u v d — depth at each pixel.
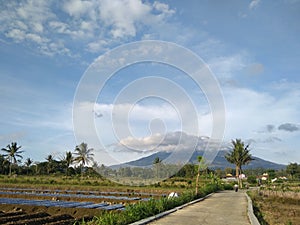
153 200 11.82
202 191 24.02
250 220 9.89
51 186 37.16
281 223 12.06
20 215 13.57
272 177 63.66
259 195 27.62
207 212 12.05
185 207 13.95
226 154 47.94
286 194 27.97
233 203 16.81
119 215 8.93
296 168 71.25
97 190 34.81
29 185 38.22
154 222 9.12
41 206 17.69
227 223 9.28
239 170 47.34
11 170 57.44
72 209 17.11
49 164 58.88
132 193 31.00
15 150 56.81
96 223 8.38
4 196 26.06
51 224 12.30
